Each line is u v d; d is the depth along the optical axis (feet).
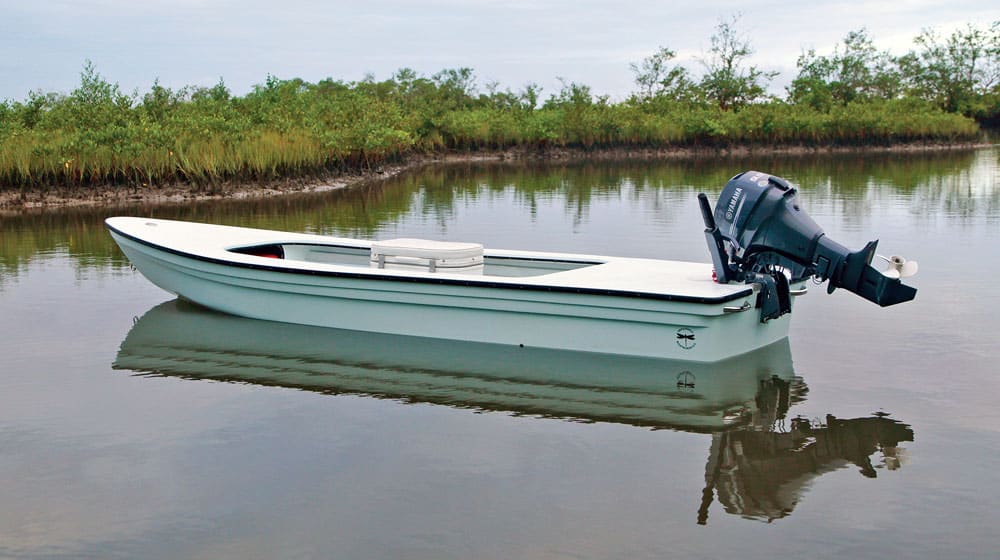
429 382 23.27
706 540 14.74
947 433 19.42
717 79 173.17
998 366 24.11
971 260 39.65
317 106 102.53
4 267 38.70
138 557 14.21
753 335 25.72
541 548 14.44
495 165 115.85
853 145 154.30
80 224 52.11
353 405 21.49
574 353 25.55
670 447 18.84
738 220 25.00
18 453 18.35
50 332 28.07
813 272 25.13
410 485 16.81
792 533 14.98
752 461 18.04
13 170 63.26
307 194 72.33
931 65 191.83
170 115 81.15
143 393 22.30
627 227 52.44
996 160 115.55
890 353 25.48
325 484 16.84
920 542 14.66
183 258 30.09
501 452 18.51
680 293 23.80
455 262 28.35
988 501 16.12
